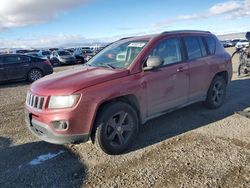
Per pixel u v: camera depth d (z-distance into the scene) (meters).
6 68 13.12
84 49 36.28
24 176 3.58
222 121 5.22
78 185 3.30
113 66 4.45
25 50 31.88
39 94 3.84
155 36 4.72
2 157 4.18
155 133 4.79
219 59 5.79
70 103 3.61
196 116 5.55
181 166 3.59
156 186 3.18
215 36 6.07
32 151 4.33
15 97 9.19
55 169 3.72
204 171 3.44
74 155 4.11
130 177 3.41
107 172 3.56
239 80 9.38
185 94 5.03
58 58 27.02
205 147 4.12
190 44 5.25
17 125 5.74
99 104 3.77
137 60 4.28
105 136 3.87
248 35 9.63
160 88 4.51
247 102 6.45
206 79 5.47
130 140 4.14
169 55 4.78
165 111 4.72
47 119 3.68
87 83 3.76
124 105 4.02
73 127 3.64
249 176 3.28
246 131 4.68
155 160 3.81
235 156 3.79
